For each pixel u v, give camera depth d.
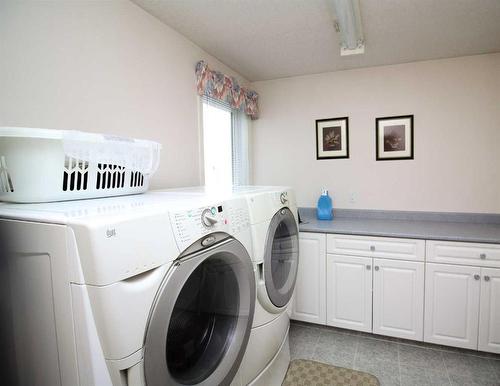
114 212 0.83
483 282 1.99
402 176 2.70
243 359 1.37
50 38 1.29
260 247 1.46
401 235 2.14
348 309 2.32
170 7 1.75
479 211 2.51
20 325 0.85
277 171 3.12
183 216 0.97
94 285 0.71
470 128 2.49
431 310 2.11
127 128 1.66
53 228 0.76
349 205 2.88
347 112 2.83
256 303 1.46
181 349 1.10
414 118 2.63
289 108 3.04
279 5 1.75
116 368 0.75
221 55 2.46
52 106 1.30
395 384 1.82
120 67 1.62
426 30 2.05
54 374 0.80
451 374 1.90
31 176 0.98
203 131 2.31
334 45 2.29
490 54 2.43
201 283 1.20
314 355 2.11
